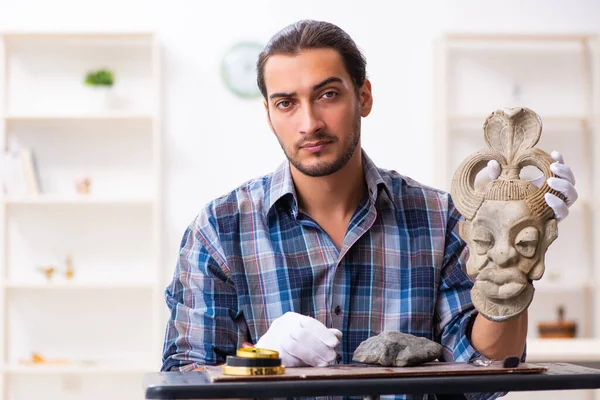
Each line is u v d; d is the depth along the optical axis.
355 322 1.73
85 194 4.55
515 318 1.42
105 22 4.65
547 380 1.24
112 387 4.64
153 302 4.66
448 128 4.72
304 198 1.77
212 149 4.64
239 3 4.67
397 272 1.77
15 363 4.54
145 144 4.68
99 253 4.69
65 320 4.66
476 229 1.45
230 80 4.62
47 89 4.64
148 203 4.64
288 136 1.58
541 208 1.41
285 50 1.56
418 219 1.81
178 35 4.66
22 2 4.63
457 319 1.74
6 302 4.57
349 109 1.58
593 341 4.18
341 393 1.19
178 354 1.71
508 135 1.50
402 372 1.23
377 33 4.70
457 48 4.74
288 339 1.42
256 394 1.17
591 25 4.79
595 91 4.71
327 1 4.69
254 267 1.76
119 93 4.65
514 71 4.77
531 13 4.78
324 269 1.74
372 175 1.78
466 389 1.22
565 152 4.80
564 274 4.78
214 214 1.80
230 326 1.73
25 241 4.66
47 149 4.66
